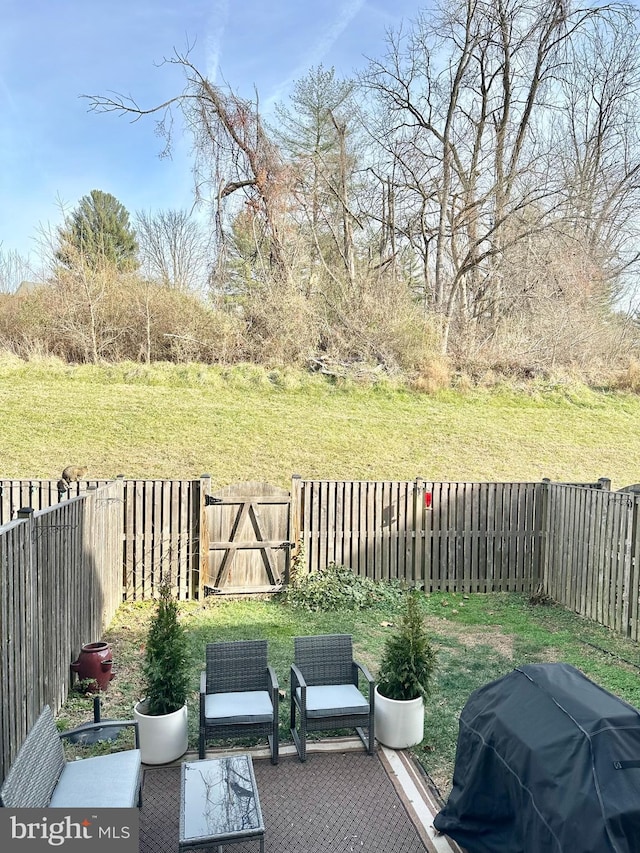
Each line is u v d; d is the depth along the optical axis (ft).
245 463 43.50
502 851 10.97
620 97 78.23
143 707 16.01
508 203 70.85
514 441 50.47
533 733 10.81
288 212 72.18
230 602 31.04
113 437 45.16
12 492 29.89
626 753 9.67
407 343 63.98
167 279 79.51
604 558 28.22
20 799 10.02
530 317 72.59
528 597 33.22
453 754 16.37
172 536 31.22
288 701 19.40
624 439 52.60
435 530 33.88
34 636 15.29
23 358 61.62
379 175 80.02
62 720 17.40
